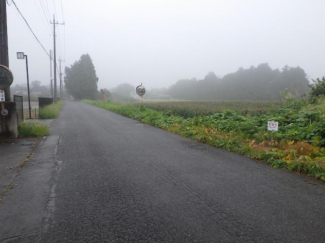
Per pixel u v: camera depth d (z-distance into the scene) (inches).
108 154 288.2
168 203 161.6
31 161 260.7
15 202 164.9
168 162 255.1
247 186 189.6
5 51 402.6
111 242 121.0
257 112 616.4
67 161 259.6
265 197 170.1
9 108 378.0
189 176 212.4
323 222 137.7
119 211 151.3
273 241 120.9
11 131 381.4
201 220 140.4
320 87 549.0
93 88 3476.9
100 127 518.6
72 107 1406.3
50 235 127.1
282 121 391.9
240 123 393.7
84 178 208.8
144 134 427.8
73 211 151.9
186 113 679.1
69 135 415.8
